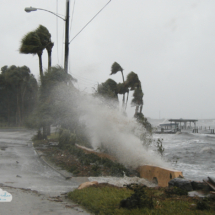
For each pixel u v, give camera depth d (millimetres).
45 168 11383
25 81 63594
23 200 6102
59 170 10750
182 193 6203
